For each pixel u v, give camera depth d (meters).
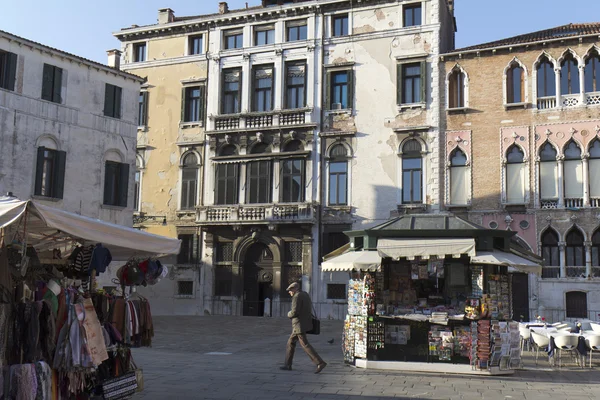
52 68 25.77
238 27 34.88
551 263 27.95
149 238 9.24
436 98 30.53
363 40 32.31
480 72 29.98
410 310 13.51
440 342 12.91
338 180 32.06
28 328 7.71
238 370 12.98
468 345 12.74
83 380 8.53
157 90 36.03
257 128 33.34
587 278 26.98
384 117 31.47
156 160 35.56
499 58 29.70
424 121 30.72
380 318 13.33
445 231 12.83
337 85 32.78
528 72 29.14
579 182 27.91
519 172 28.94
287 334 22.75
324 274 31.39
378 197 31.06
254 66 34.31
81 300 8.41
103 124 27.55
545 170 28.55
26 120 24.61
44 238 9.88
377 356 13.29
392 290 14.13
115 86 28.28
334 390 10.70
